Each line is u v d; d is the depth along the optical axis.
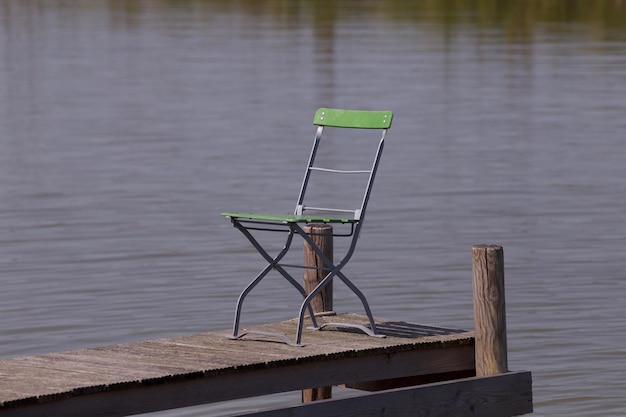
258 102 51.16
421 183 34.78
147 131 44.31
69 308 22.56
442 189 33.97
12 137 43.34
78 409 12.62
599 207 31.81
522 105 50.28
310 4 105.75
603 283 24.52
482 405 15.01
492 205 31.92
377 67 62.91
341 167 37.28
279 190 33.78
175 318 21.89
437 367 15.27
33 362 13.95
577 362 19.69
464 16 93.00
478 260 15.16
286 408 13.52
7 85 58.09
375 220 30.22
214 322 21.67
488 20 90.06
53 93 55.16
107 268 25.61
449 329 16.17
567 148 40.62
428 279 24.67
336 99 51.31
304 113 47.97
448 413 14.73
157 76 60.66
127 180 35.34
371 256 26.58
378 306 22.78
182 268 25.59
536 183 34.84
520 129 44.44
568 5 99.94
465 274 25.06
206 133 43.66
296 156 39.12
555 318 22.14
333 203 32.22
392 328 16.22
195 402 13.45
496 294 15.15
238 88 55.69
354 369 14.58
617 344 20.56
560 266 25.89
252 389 13.85
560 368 19.41
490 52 70.06
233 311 22.41
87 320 21.78
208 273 25.19
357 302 23.05
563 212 31.20
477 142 41.69
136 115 48.28
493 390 15.08
